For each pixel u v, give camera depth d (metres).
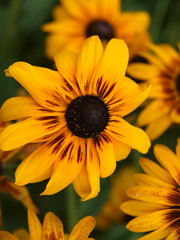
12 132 0.45
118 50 0.47
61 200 0.61
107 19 0.68
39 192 0.60
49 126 0.47
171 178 0.48
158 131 0.57
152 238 0.46
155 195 0.47
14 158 0.51
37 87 0.46
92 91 0.48
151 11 0.77
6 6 0.73
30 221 0.45
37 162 0.46
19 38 0.69
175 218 0.47
